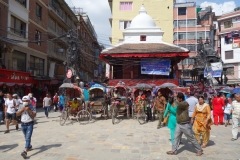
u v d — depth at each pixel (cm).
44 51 2761
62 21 3266
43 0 2733
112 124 1323
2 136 991
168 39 3419
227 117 1324
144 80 2125
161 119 1189
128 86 2044
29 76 2209
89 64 4775
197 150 701
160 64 2128
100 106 1484
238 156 696
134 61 2188
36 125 1300
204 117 795
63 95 1962
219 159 666
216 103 1371
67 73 2069
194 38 4544
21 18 2200
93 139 911
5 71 1800
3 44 1827
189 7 4622
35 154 707
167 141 885
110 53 2070
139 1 3447
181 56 2052
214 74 2680
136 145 818
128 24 3409
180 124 696
